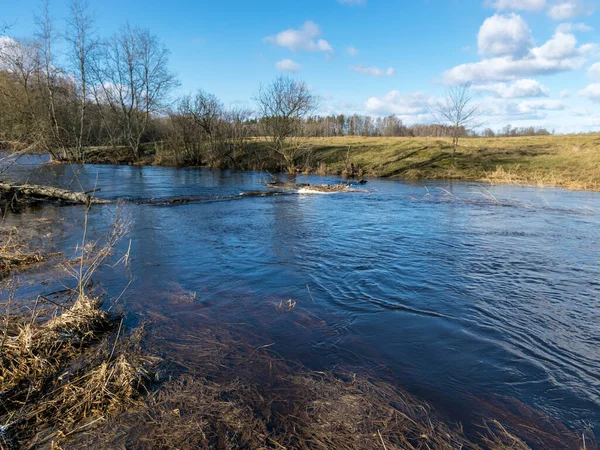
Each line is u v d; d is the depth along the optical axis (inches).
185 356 184.2
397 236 456.4
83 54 1427.2
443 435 134.6
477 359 188.7
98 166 1539.1
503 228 504.1
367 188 1013.2
